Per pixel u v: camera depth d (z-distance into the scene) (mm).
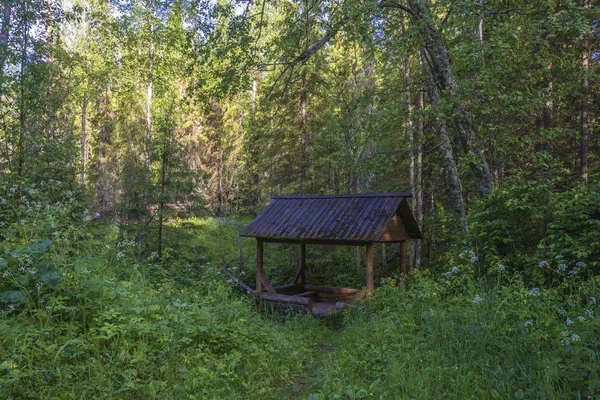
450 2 10305
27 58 12141
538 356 4293
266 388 5098
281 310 12008
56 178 11055
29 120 12023
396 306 8406
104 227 12016
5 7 11758
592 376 3637
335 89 20094
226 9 12234
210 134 29828
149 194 13250
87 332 4844
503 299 5793
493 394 3928
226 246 21250
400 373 4805
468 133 11414
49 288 5078
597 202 6203
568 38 13703
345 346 6848
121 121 28172
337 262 18047
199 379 4715
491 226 7559
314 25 12727
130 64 23047
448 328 5695
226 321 6965
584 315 4449
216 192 28844
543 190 7551
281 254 17703
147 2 21812
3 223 6219
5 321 4387
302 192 19062
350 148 17734
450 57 12750
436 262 15578
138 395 4172
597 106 16094
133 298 5828
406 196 12273
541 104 10750
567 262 5965
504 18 11156
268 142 19484
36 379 3838
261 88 25531
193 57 13133
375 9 10836
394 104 15008
